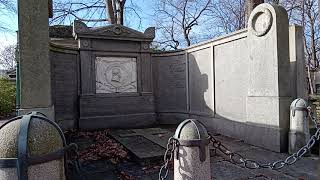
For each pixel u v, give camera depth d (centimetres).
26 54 607
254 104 694
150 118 1012
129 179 479
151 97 1023
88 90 926
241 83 752
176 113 1045
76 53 916
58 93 833
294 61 703
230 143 722
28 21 611
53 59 804
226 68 814
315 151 626
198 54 945
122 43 985
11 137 211
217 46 852
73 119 898
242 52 747
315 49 2303
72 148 248
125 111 976
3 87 1326
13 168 205
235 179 467
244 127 735
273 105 643
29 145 210
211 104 884
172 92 1056
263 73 670
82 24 914
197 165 291
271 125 649
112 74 970
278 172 502
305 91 711
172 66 1055
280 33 638
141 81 1015
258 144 683
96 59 946
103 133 857
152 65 1069
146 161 562
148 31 1015
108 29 945
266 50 661
